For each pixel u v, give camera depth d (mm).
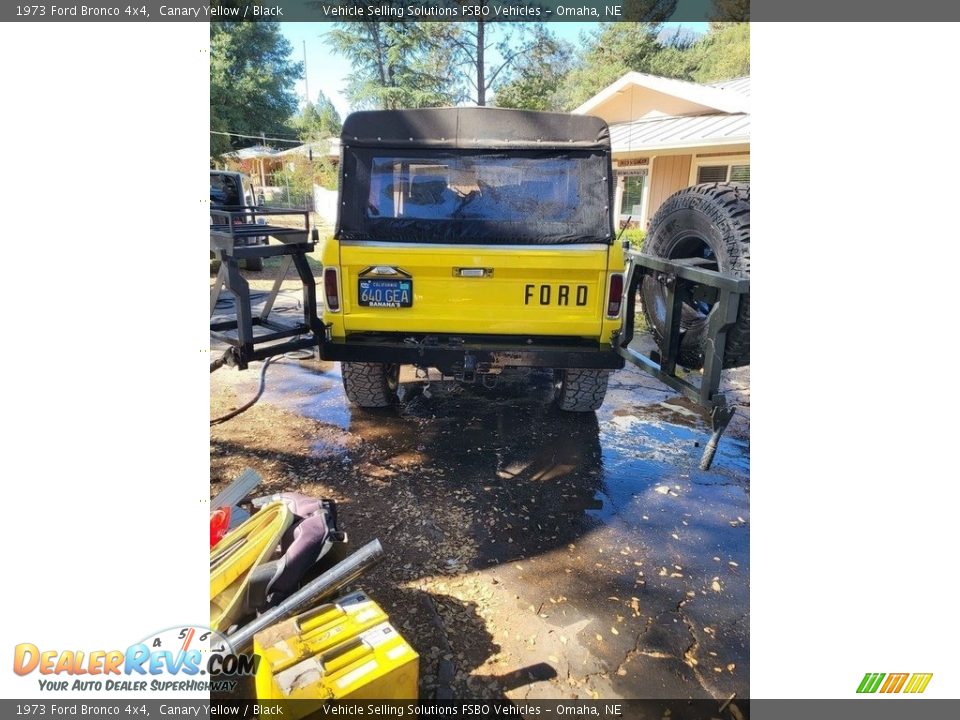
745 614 2529
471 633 2379
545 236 3758
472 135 3775
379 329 3840
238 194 9484
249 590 2135
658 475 3727
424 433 4258
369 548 2127
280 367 5727
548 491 3500
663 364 3439
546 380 5496
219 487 3406
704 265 3322
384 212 3791
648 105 13516
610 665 2246
